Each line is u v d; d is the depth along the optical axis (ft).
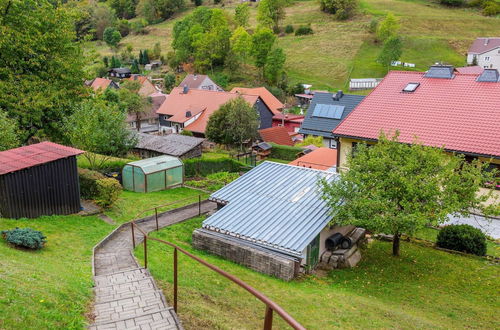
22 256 36.65
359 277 49.85
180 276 40.06
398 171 49.21
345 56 302.04
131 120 209.46
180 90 208.85
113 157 102.94
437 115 79.71
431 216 47.73
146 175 86.58
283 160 145.69
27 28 85.61
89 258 43.34
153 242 52.70
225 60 311.47
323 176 64.34
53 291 27.81
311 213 54.75
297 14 400.26
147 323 25.05
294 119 196.34
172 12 466.70
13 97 82.89
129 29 442.09
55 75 91.50
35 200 55.26
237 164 121.39
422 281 48.98
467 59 274.36
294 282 46.60
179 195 85.05
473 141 71.10
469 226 60.49
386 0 407.03
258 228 52.70
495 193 70.23
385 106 86.58
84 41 99.55
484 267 53.72
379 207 47.80
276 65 274.77
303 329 11.41
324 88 262.67
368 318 37.06
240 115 141.38
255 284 43.19
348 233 61.57
